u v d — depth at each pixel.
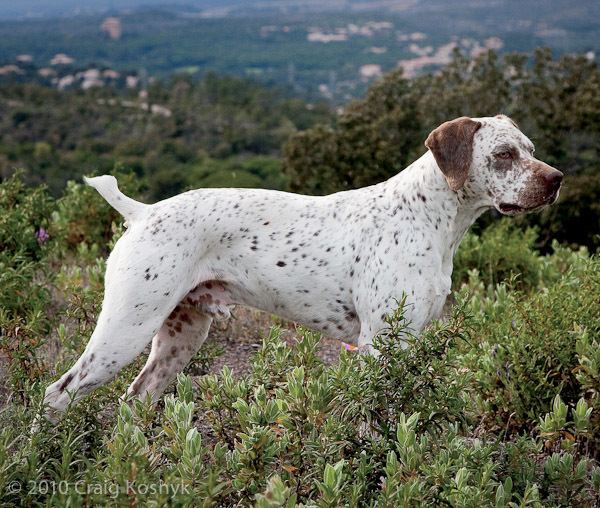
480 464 3.36
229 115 60.25
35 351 5.06
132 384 4.40
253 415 3.21
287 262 4.17
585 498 3.61
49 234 7.17
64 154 44.06
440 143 4.19
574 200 16.67
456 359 4.28
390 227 4.19
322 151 16.83
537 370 4.40
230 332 6.02
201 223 4.11
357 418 3.45
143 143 48.28
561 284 5.07
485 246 7.58
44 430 3.50
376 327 4.12
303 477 3.11
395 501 2.96
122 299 3.91
